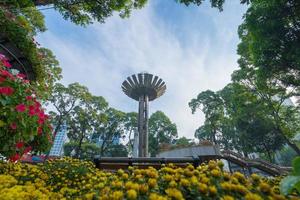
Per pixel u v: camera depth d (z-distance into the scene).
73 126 29.95
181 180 1.38
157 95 24.20
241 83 20.47
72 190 2.42
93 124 31.02
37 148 3.31
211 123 34.72
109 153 36.78
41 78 6.05
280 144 24.22
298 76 12.09
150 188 1.37
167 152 20.94
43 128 3.35
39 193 2.15
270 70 11.42
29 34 5.51
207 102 34.69
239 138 28.56
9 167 3.76
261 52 10.69
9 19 5.05
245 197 1.17
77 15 9.13
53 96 25.94
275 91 17.56
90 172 4.29
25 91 2.89
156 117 38.56
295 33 9.43
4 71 2.75
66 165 4.38
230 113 30.09
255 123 23.08
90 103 29.72
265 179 1.94
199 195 1.25
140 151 20.12
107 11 9.29
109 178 1.92
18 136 2.58
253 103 20.44
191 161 4.89
